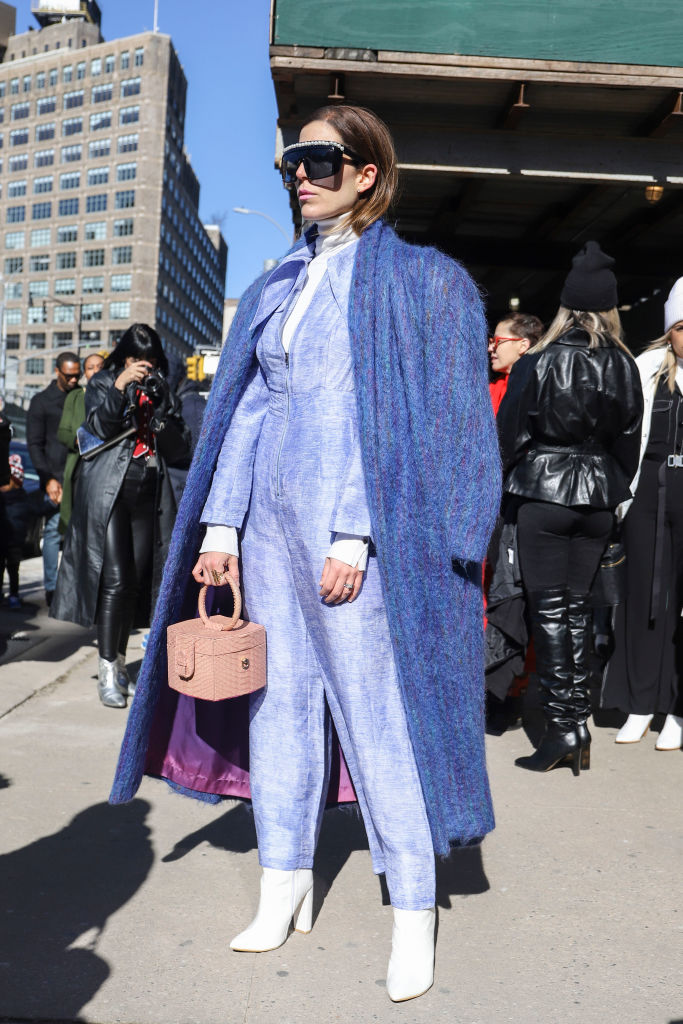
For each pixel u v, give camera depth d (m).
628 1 4.62
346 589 1.92
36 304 120.69
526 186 6.26
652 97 4.80
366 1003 1.94
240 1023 1.85
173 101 117.88
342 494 1.90
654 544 3.89
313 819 2.18
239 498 2.09
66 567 4.46
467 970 2.08
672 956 2.17
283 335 2.02
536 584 3.57
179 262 128.88
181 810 3.09
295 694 2.10
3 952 2.12
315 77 4.67
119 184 114.69
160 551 4.51
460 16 4.60
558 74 4.62
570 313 3.58
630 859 2.74
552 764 3.55
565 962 2.13
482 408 1.93
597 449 3.54
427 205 6.83
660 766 3.67
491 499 1.92
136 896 2.43
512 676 3.85
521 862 2.71
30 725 4.01
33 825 2.91
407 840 1.98
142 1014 1.87
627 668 3.99
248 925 2.28
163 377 4.52
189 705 2.32
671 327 3.82
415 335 1.91
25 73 121.88
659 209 6.63
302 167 2.00
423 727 1.92
